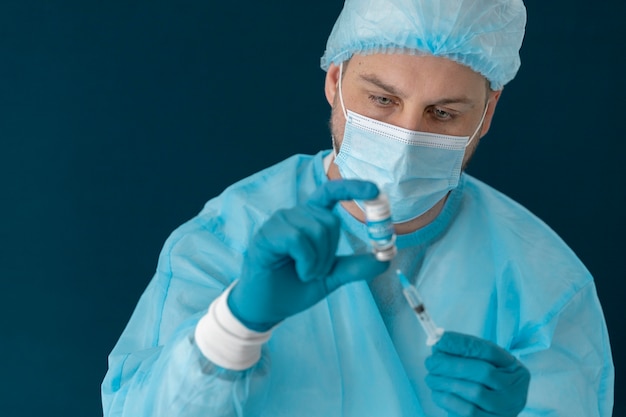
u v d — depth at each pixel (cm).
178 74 266
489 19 156
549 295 170
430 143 159
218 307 133
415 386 165
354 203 170
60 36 264
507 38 161
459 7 152
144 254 272
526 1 261
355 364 161
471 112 162
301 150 269
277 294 122
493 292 170
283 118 268
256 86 267
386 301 168
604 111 263
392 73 155
